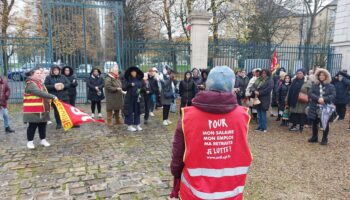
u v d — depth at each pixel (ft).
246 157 6.95
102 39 39.86
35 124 19.44
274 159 18.54
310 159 18.62
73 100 28.04
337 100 31.35
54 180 14.55
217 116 6.66
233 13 63.41
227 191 6.81
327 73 21.30
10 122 27.66
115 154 18.65
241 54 42.91
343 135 25.04
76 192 13.25
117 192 13.29
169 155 18.58
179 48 40.42
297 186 14.62
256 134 24.93
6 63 37.45
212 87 6.79
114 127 26.13
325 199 13.28
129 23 78.23
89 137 22.63
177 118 31.01
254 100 25.57
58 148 19.75
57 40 38.50
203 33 39.50
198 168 6.72
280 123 29.58
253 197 13.38
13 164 16.70
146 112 27.58
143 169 16.15
